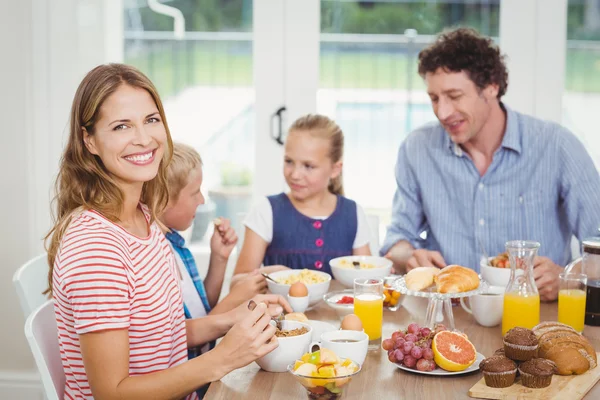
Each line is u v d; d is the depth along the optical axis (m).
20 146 2.91
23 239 2.94
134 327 1.36
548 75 2.88
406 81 2.96
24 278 1.69
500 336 1.59
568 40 2.88
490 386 1.27
